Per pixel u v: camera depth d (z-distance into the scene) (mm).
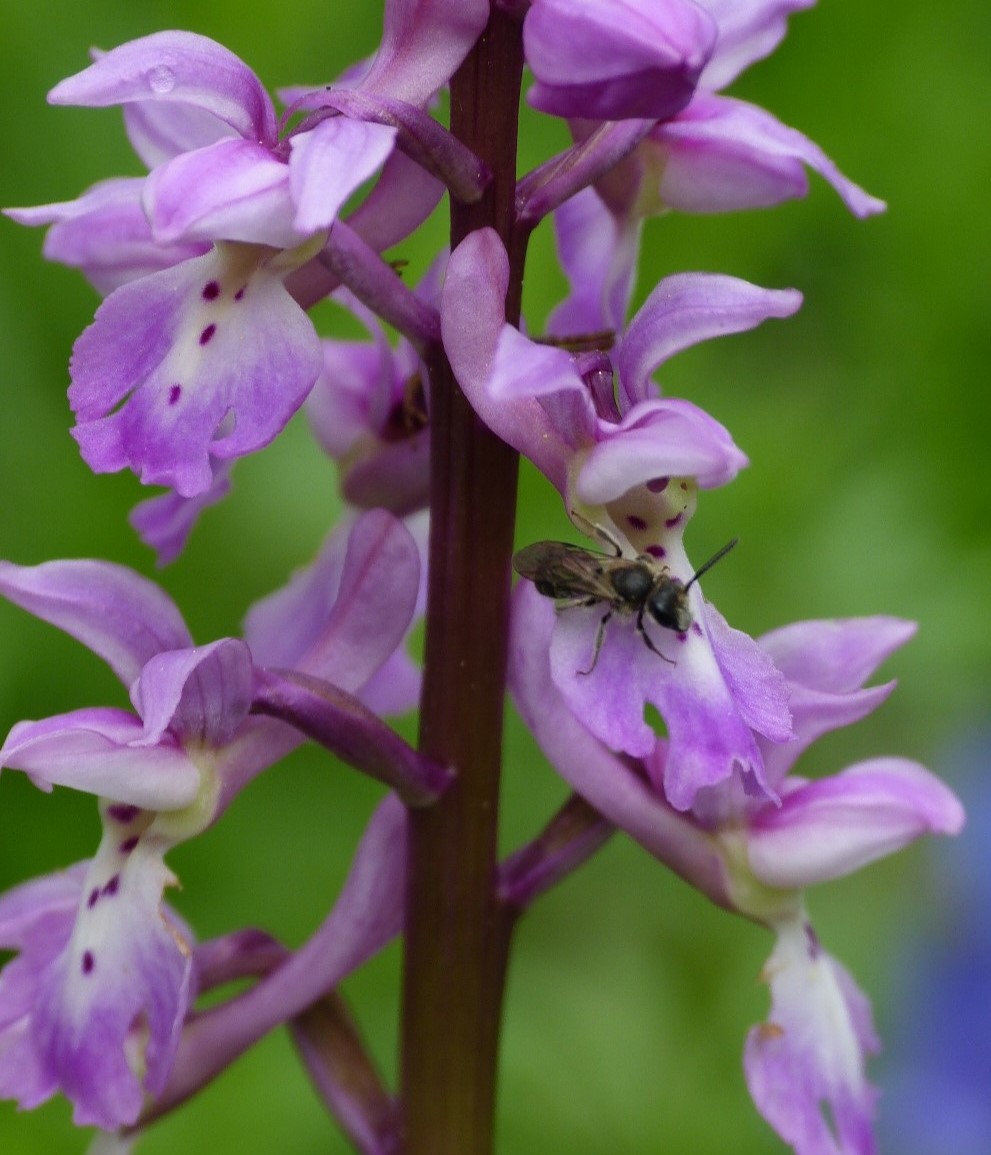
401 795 210
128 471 271
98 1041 205
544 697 212
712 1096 262
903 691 277
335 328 280
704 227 281
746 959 269
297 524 273
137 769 206
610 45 195
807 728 215
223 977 216
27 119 274
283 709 207
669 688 200
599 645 201
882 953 271
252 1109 258
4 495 270
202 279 201
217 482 217
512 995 267
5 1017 213
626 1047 264
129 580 211
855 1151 215
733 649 203
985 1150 263
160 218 197
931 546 271
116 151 276
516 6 202
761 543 270
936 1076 265
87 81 199
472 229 204
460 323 201
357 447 225
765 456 272
